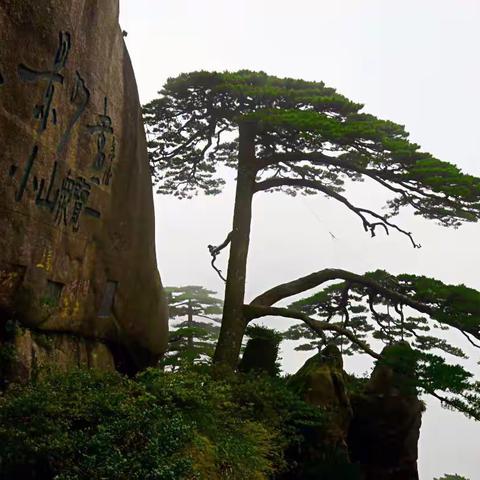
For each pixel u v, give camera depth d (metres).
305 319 18.94
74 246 11.59
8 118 8.88
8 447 7.28
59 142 10.37
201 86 20.23
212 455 9.65
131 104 13.37
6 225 9.28
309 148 19.55
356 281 20.06
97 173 12.06
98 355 13.10
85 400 8.33
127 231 13.56
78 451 7.38
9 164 9.07
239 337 18.69
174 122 21.61
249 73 21.55
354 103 18.91
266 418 13.89
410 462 18.12
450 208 18.84
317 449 15.20
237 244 19.44
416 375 15.73
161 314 15.45
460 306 17.45
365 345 18.89
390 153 17.66
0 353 9.55
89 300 12.57
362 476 15.64
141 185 14.04
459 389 14.66
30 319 10.41
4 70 8.64
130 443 7.73
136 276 14.17
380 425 17.91
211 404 10.89
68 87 10.45
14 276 9.75
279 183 20.78
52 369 10.41
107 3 11.73
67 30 10.01
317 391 16.17
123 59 12.94
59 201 10.70
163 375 11.23
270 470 12.47
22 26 8.88
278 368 19.42
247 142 20.20
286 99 19.39
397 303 20.36
